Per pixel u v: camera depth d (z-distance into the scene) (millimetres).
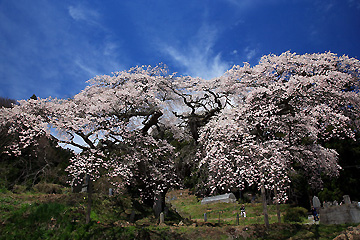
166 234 12797
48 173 21016
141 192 18578
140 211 18031
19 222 11469
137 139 16812
